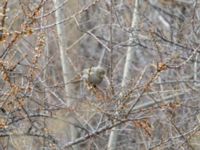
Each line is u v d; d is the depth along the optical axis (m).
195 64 12.57
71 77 12.74
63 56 12.83
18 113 9.52
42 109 9.64
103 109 10.18
